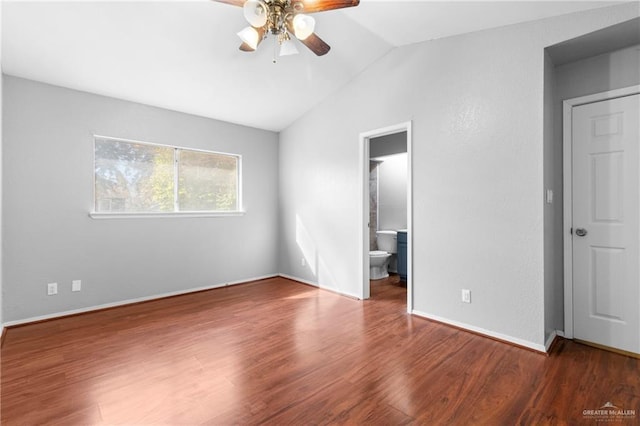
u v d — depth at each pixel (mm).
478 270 2643
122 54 2779
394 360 2209
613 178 2309
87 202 3252
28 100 2930
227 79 3365
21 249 2895
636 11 1925
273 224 4898
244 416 1629
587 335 2436
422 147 3033
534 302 2338
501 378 1966
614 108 2303
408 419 1600
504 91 2477
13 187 2850
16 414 1640
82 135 3221
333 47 3129
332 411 1665
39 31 2412
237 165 4547
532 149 2338
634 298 2221
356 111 3701
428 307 3012
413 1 2305
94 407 1701
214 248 4230
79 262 3211
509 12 2264
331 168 4055
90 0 2217
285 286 4352
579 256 2477
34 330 2771
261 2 1879
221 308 3393
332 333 2693
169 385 1913
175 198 3918
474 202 2662
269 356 2281
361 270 3670
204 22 2553
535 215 2328
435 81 2924
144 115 3633
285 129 4789
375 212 5324
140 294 3605
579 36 2131
